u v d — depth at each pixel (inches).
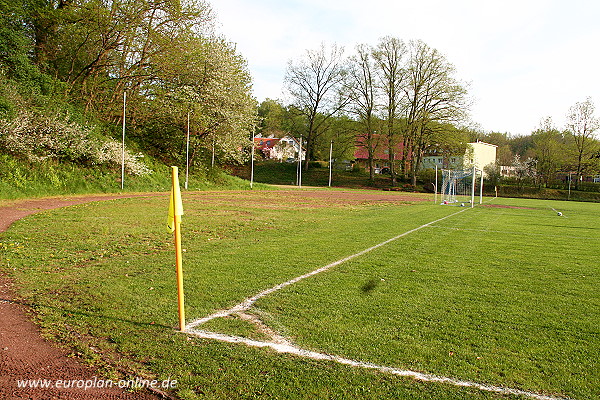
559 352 159.2
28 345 156.2
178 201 177.6
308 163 2529.5
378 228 525.7
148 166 1264.8
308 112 2417.6
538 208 1159.0
